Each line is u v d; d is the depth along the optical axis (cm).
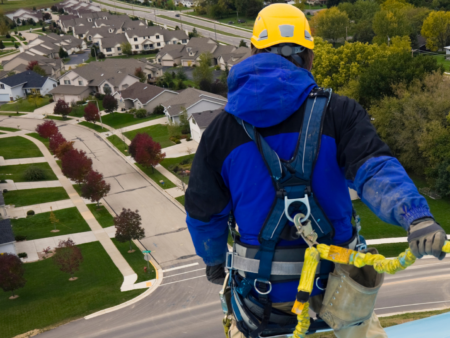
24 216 4791
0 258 3422
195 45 11194
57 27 16350
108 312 3241
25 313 3288
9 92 9825
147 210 4744
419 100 4378
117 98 8669
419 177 4600
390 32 8538
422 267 3406
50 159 6506
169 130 6662
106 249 4056
